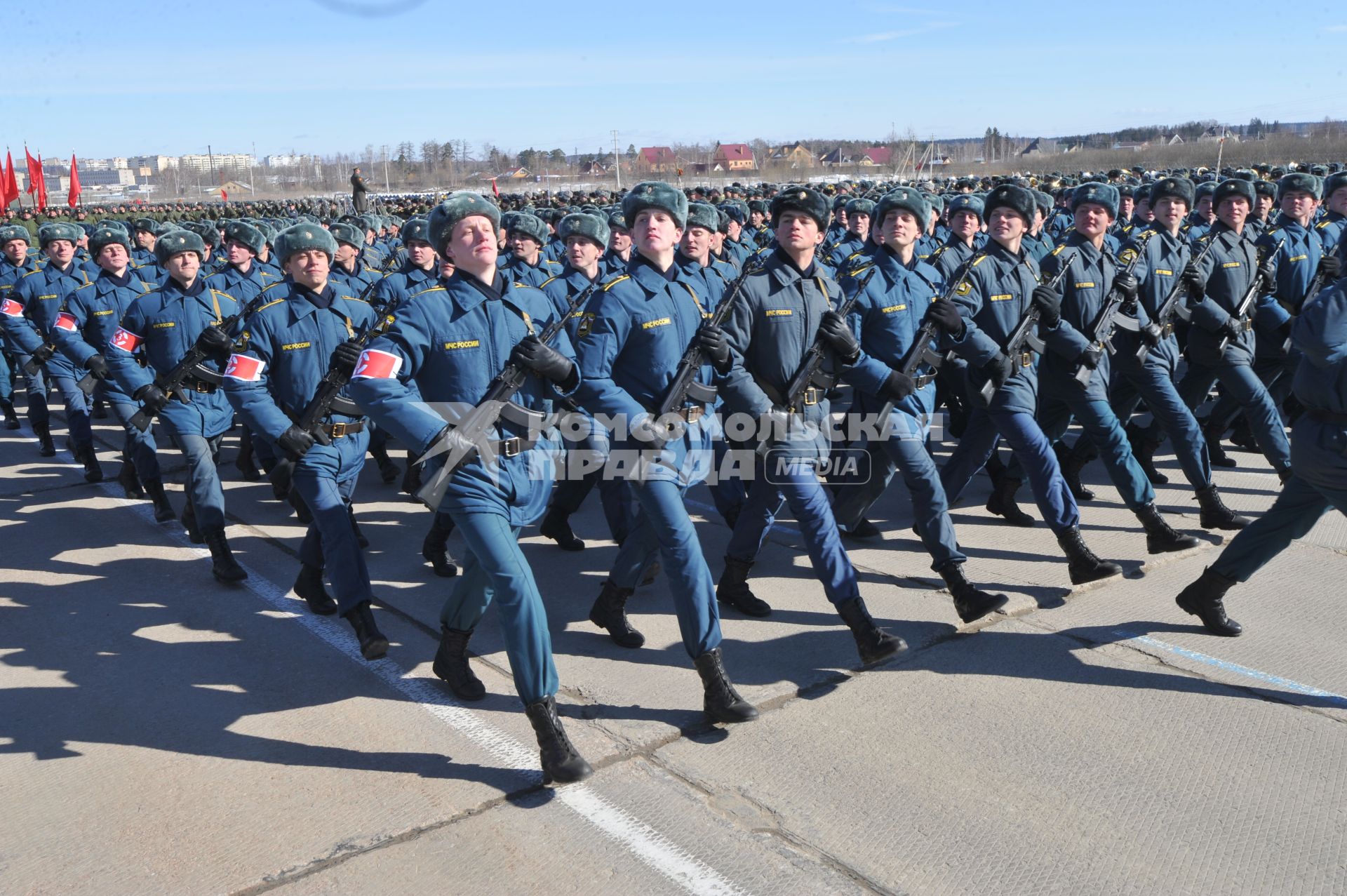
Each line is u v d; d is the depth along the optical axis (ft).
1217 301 19.58
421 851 9.68
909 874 9.29
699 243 18.38
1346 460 12.14
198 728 12.07
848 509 17.83
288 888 9.16
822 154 235.61
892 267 14.83
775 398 13.00
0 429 30.48
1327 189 25.70
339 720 12.26
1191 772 10.86
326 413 13.88
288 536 19.49
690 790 10.66
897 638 12.84
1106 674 13.12
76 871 9.41
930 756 11.23
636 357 12.28
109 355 17.42
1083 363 16.26
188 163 486.79
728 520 18.58
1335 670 13.15
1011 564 17.24
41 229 24.23
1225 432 24.40
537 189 252.21
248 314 14.69
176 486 23.44
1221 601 15.11
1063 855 9.53
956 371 17.20
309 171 405.39
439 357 11.18
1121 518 19.66
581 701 12.59
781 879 9.23
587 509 21.31
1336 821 9.99
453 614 12.48
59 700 12.85
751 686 12.87
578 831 9.97
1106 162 160.45
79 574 17.48
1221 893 8.99
